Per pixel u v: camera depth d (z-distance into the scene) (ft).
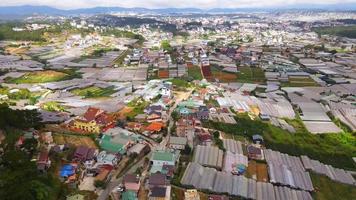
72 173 426.92
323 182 480.23
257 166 497.05
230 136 594.24
